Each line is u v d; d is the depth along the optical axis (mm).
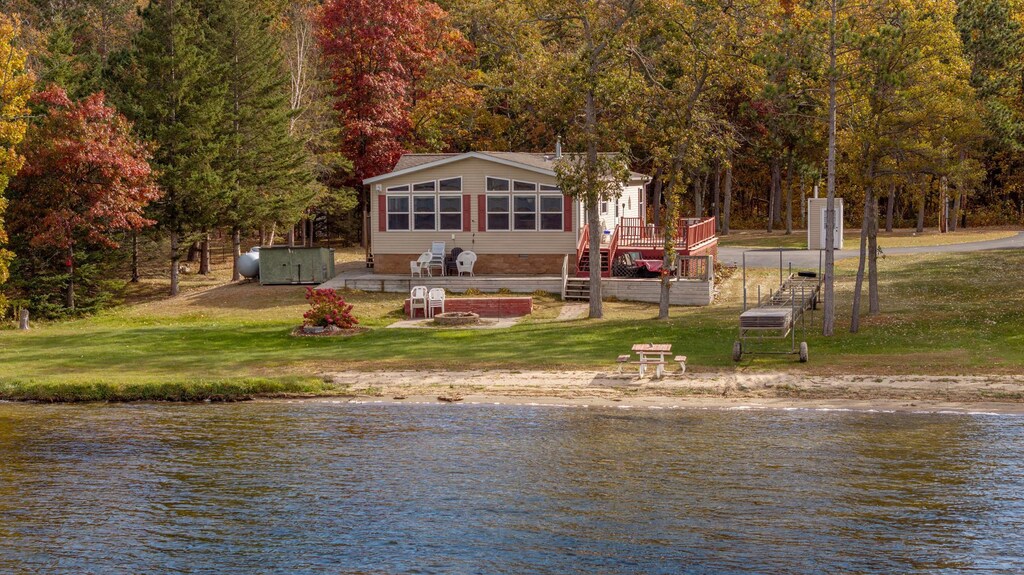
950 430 22141
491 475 19859
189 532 17078
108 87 52312
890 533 16344
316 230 75125
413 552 16078
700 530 16641
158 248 55812
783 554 15586
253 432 23547
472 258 43938
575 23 40812
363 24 60469
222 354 32188
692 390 26328
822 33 29578
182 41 48031
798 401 25141
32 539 16797
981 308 34531
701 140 36500
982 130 32156
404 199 45312
